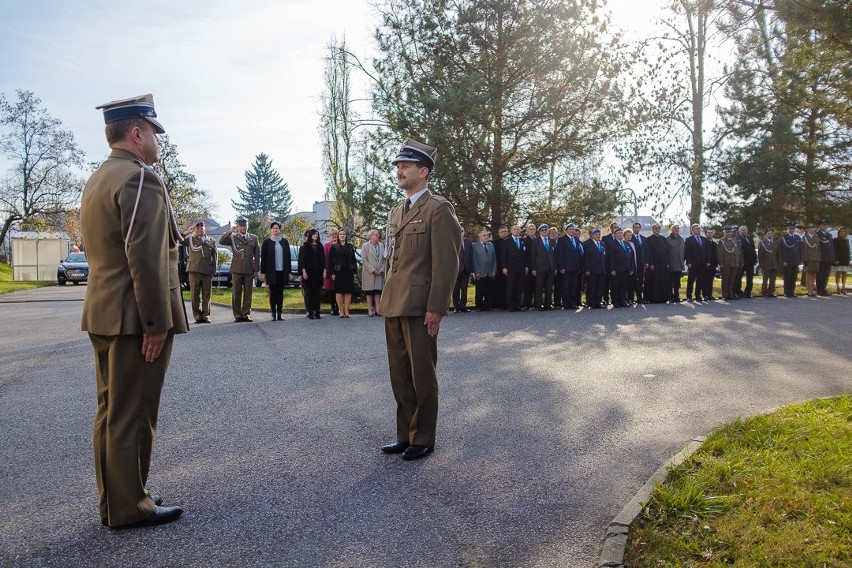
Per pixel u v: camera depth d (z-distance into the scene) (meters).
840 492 3.70
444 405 6.19
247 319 13.93
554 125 19.09
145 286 3.44
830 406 5.65
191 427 5.49
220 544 3.36
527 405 6.18
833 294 21.09
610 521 3.64
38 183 44.22
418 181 5.01
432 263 4.82
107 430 3.52
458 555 3.25
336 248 14.74
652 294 18.09
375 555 3.25
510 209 19.44
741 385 6.97
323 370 7.92
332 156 30.06
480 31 18.27
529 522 3.64
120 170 3.49
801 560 2.95
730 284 19.08
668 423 5.55
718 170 25.89
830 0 9.62
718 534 3.27
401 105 18.34
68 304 19.06
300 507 3.84
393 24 18.67
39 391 6.86
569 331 11.46
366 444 5.05
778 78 23.50
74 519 3.67
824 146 25.00
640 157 24.95
